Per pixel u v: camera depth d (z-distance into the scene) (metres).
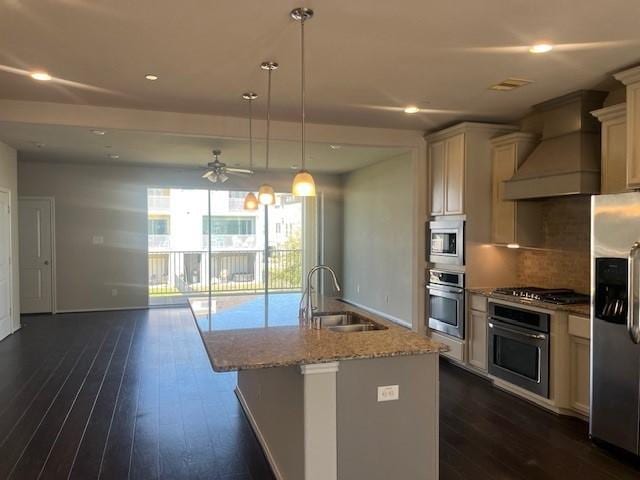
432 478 2.52
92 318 7.62
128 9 2.47
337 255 9.54
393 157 7.27
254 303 3.88
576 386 3.61
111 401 4.04
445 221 5.05
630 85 3.20
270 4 2.41
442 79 3.62
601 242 3.14
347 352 2.31
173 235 9.30
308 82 3.70
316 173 9.28
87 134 5.53
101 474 2.86
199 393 4.26
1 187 6.06
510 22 2.62
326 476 2.32
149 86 3.79
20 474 2.84
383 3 2.39
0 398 4.09
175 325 7.12
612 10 2.47
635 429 2.94
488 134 4.80
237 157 7.28
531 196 4.14
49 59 3.20
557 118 4.22
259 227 9.76
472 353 4.68
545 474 2.86
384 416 2.42
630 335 2.89
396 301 7.28
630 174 3.20
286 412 2.61
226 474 2.88
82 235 8.16
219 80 3.64
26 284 7.92
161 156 7.17
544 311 3.78
